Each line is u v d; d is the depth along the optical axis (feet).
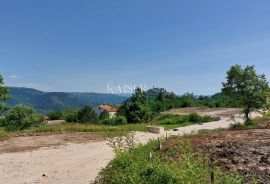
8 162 71.51
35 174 61.21
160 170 33.78
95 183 49.62
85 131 131.64
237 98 128.67
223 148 69.67
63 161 72.28
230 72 127.75
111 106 486.79
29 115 201.26
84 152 82.89
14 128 192.03
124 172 40.06
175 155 57.52
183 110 308.19
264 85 126.93
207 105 356.59
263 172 48.39
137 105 236.84
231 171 48.65
